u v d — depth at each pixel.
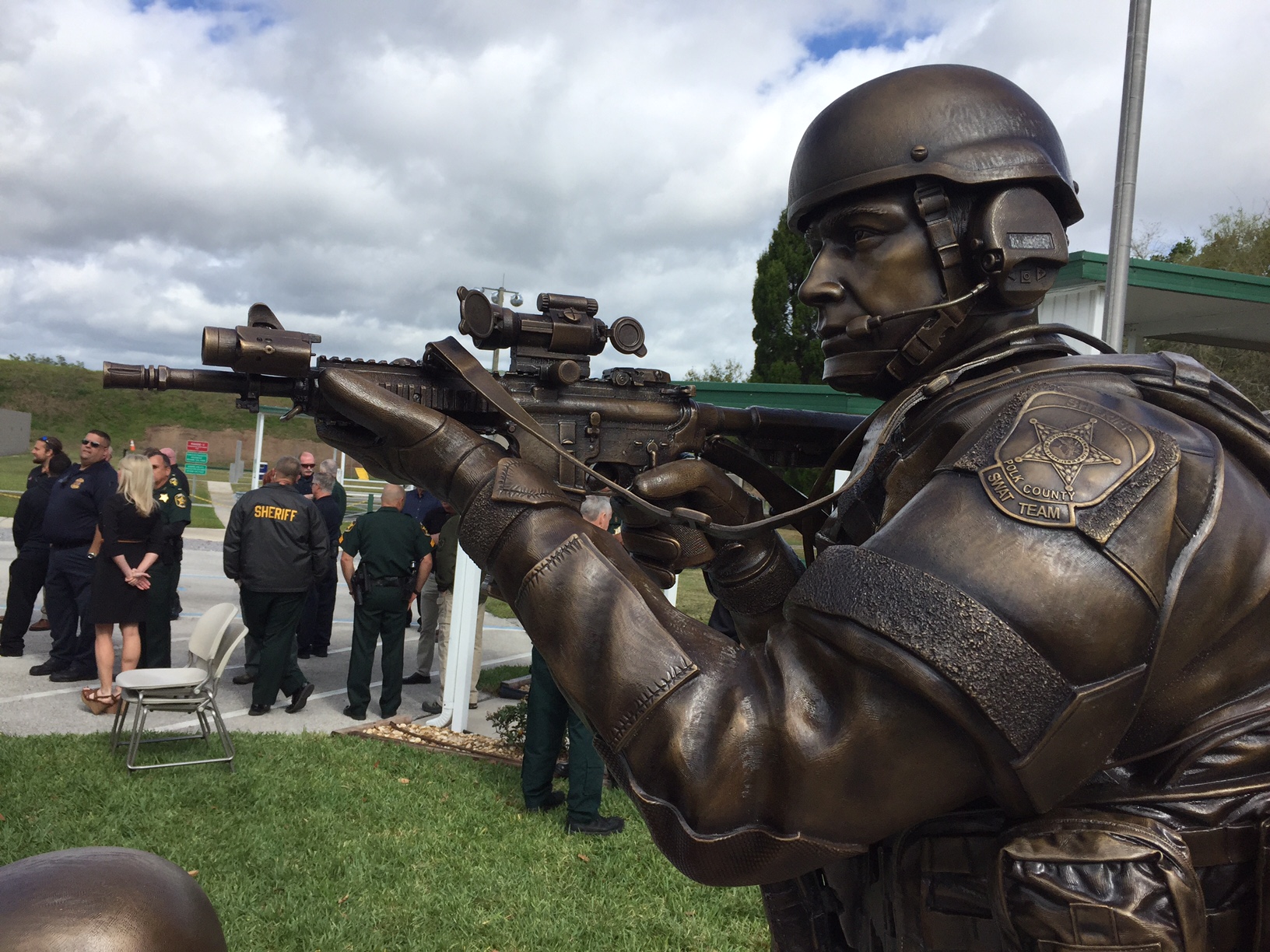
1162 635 0.80
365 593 7.26
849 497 1.18
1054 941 0.79
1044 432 0.84
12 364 51.44
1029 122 1.13
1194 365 0.99
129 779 5.55
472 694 7.89
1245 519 0.88
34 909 0.50
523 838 5.03
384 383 1.35
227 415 51.91
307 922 4.00
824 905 1.26
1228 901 0.86
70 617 7.95
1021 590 0.76
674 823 0.84
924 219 1.11
